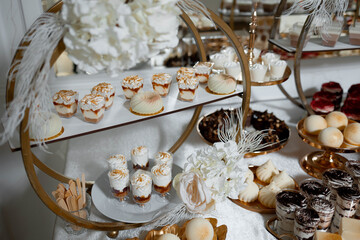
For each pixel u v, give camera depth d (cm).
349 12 96
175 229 62
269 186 72
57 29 49
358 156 90
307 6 79
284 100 121
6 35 84
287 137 89
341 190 64
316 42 96
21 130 51
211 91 74
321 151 91
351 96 99
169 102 71
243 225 67
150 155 91
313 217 59
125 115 66
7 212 91
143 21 46
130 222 63
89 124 63
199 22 102
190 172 56
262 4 101
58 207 59
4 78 85
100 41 44
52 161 102
